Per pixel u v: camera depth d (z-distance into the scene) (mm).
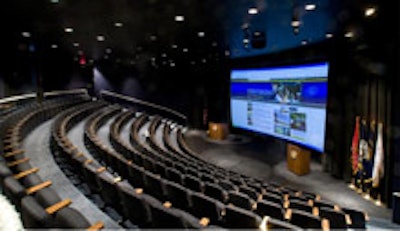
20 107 10680
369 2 4613
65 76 17016
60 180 4969
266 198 4898
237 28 6598
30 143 7660
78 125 11414
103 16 5523
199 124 18828
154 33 7223
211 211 3742
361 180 7883
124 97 19109
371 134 7441
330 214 4055
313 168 10172
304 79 9234
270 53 11320
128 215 3477
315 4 4742
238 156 11891
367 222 5496
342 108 8922
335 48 8898
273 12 5238
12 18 5586
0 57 11406
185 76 19031
